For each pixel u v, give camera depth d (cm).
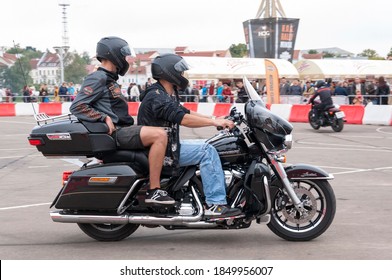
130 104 3362
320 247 689
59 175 1289
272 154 692
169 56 701
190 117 675
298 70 4725
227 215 672
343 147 1773
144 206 685
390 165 1399
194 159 679
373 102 3039
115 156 691
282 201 709
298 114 2847
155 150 672
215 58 4250
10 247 702
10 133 2341
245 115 694
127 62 712
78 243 718
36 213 899
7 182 1199
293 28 5509
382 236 740
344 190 1070
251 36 5541
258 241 719
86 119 685
